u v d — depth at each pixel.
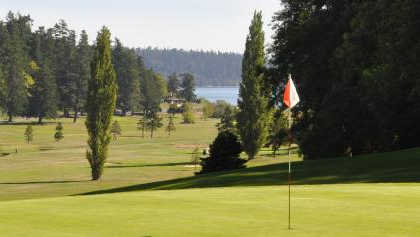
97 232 15.66
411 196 21.36
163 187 38.97
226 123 143.62
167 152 115.31
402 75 42.56
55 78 198.00
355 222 16.52
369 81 44.62
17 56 181.12
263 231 15.48
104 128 73.56
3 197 57.00
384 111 45.88
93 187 65.62
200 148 124.62
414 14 41.41
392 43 42.44
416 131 48.06
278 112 61.31
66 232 15.71
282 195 22.42
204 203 20.56
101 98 73.19
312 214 17.84
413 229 15.54
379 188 24.22
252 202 20.61
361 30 45.72
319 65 53.41
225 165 48.97
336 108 49.19
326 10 55.38
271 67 59.94
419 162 35.38
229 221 16.94
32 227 16.47
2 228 16.34
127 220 17.36
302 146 54.56
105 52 75.00
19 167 87.38
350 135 51.38
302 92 56.09
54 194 59.38
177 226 16.28
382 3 43.81
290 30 56.38
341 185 26.77
